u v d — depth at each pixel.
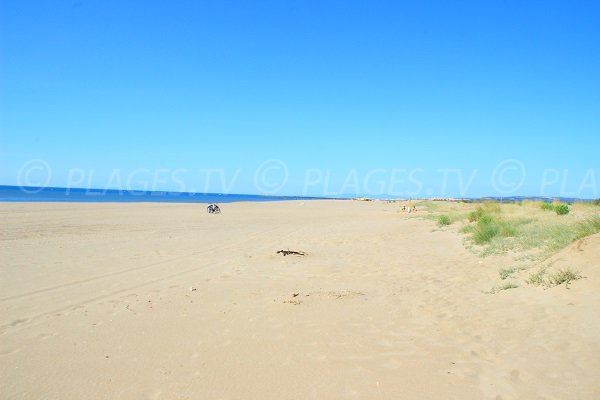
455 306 7.00
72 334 6.02
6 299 7.92
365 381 4.45
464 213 23.44
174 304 7.59
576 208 22.48
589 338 4.93
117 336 5.93
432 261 11.53
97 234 18.98
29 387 4.44
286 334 5.93
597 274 6.52
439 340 5.53
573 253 7.66
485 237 13.39
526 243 11.32
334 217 33.53
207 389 4.35
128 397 4.22
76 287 8.91
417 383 4.36
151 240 17.09
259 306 7.41
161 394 4.27
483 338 5.47
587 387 3.99
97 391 4.35
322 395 4.18
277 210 45.38
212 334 5.97
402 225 22.61
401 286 8.79
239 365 4.91
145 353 5.30
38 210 34.91
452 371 4.60
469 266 10.34
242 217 32.75
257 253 13.84
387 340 5.61
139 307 7.40
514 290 7.35
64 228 21.25
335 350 5.30
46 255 12.88
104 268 11.01
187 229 22.08
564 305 6.03
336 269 11.00
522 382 4.24
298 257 12.95
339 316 6.73
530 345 5.04
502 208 24.98
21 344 5.64
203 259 12.59
